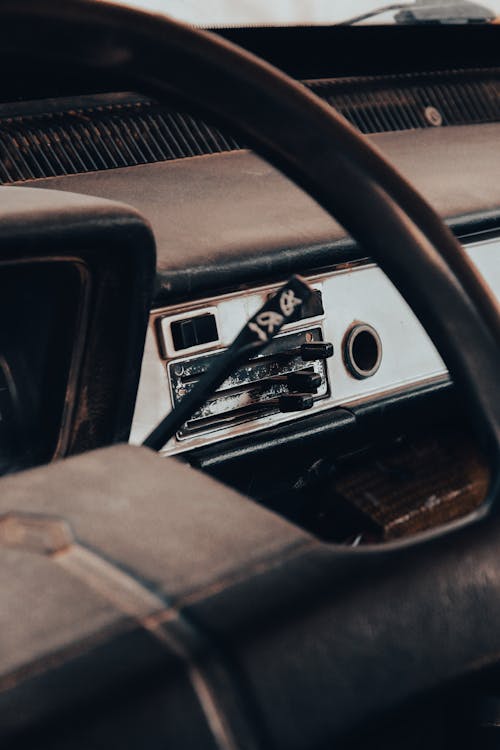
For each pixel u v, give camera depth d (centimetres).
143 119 146
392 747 38
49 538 34
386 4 179
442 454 108
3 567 33
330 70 178
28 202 69
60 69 40
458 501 102
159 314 93
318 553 35
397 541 38
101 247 69
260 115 44
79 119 142
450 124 182
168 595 32
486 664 38
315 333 104
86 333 73
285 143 44
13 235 65
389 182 45
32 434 77
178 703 30
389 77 184
